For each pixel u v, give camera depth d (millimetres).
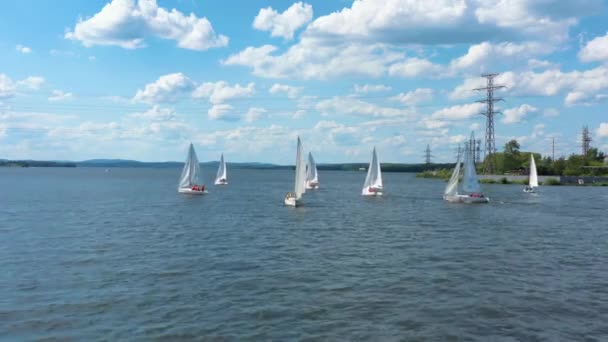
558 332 19828
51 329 19844
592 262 33062
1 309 22203
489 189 130125
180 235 43938
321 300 23828
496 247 38906
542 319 21328
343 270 30203
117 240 40812
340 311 22203
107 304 22984
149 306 22750
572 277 28766
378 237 43969
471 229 49844
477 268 30984
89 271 29469
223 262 32312
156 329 19891
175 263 31844
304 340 18828
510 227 51562
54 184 140625
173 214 61438
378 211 68875
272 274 29016
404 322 20844
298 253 35844
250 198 91625
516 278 28422
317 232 46969
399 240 42281
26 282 26812
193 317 21312
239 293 24938
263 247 38219
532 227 51469
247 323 20609
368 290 25625
